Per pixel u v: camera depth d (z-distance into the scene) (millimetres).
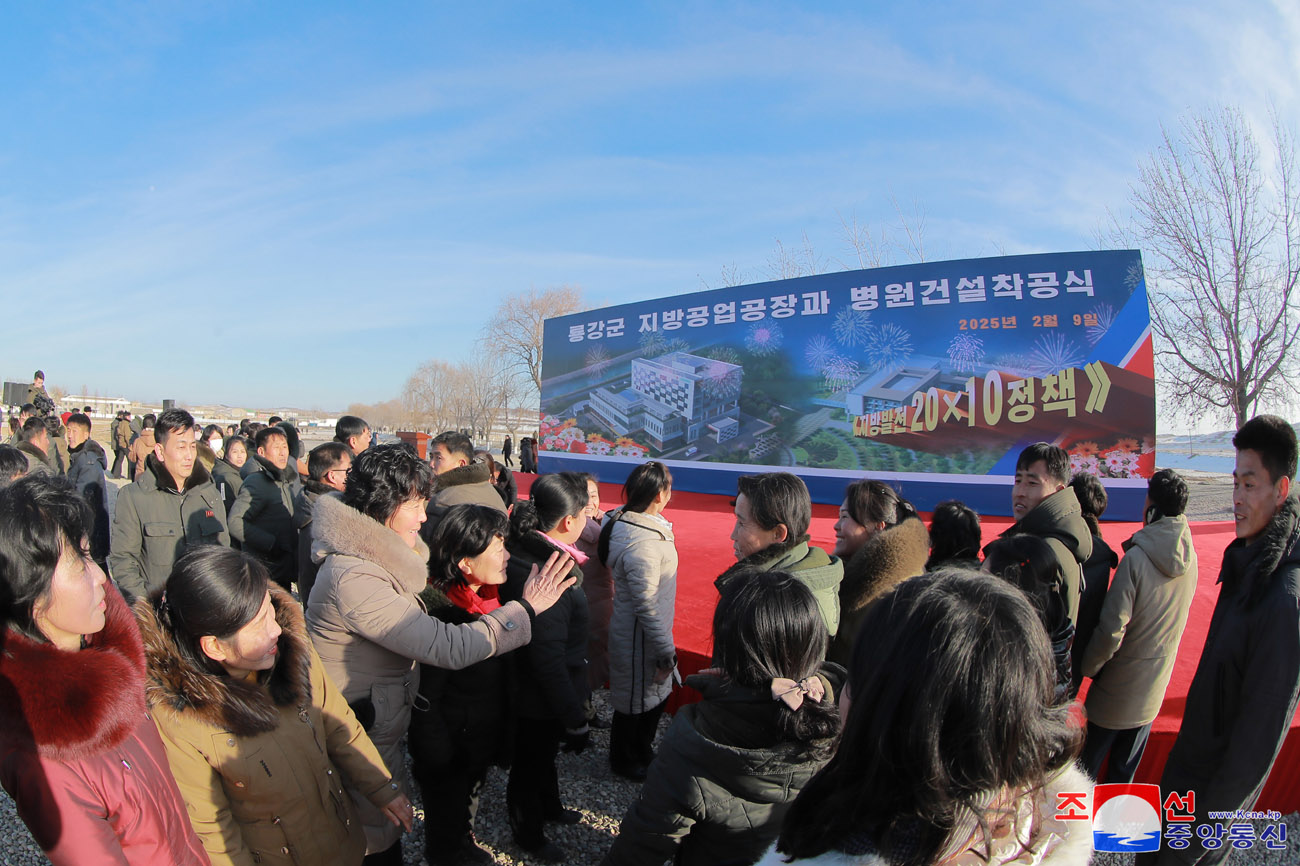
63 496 1321
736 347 11430
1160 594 2773
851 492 3162
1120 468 8344
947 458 9320
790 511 2484
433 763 2398
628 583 3201
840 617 2725
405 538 2260
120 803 1263
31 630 1250
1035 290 8922
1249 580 2023
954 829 867
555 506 2912
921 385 9555
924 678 864
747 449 11148
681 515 9430
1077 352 8617
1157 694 2840
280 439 4855
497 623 2250
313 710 1800
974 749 835
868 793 912
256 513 4703
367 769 1905
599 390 13539
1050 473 2838
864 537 3090
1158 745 3262
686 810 1528
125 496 3760
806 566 2461
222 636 1574
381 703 2137
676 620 4875
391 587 2117
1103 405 8453
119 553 3678
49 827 1176
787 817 1015
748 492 2602
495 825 3064
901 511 3141
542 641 2514
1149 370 8273
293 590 5707
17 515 1227
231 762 1582
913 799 874
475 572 2445
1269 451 2035
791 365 10773
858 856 918
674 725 1630
